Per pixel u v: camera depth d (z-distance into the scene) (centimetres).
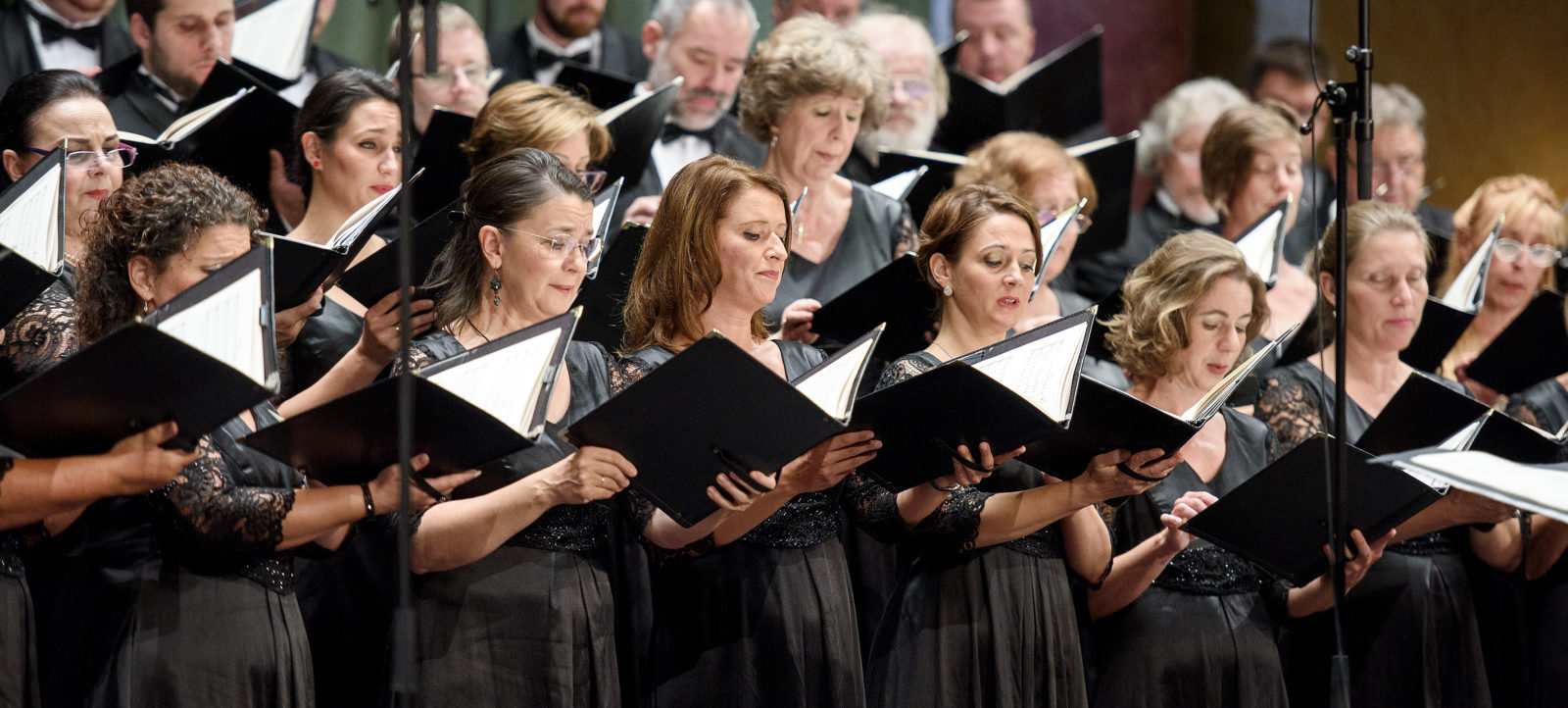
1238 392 570
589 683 406
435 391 333
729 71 777
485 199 424
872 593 556
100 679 372
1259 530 458
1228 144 763
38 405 313
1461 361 718
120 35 664
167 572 373
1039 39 1151
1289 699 568
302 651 387
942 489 425
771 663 430
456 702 390
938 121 830
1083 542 479
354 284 446
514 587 399
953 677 451
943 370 377
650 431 368
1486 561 597
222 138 538
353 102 548
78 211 438
